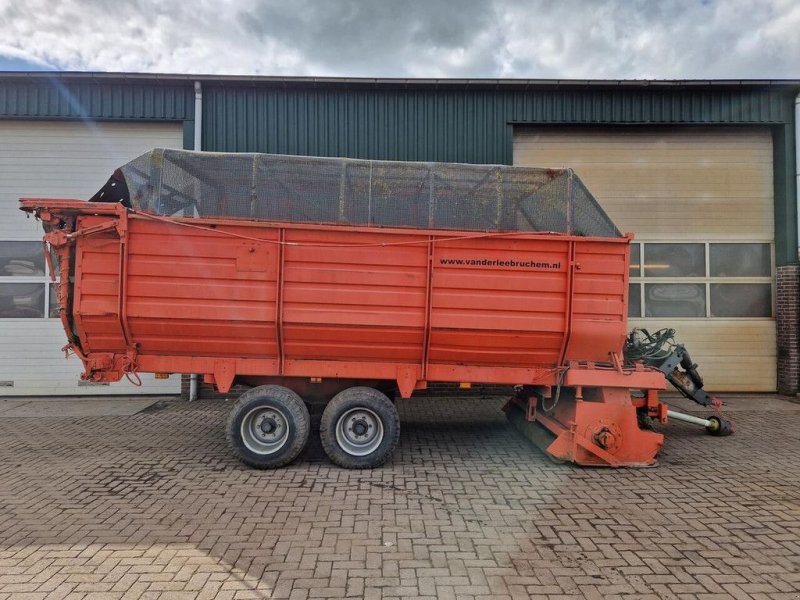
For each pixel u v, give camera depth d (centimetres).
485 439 601
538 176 502
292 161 491
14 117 812
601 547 341
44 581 295
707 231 881
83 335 475
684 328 879
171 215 477
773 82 828
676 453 550
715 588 294
